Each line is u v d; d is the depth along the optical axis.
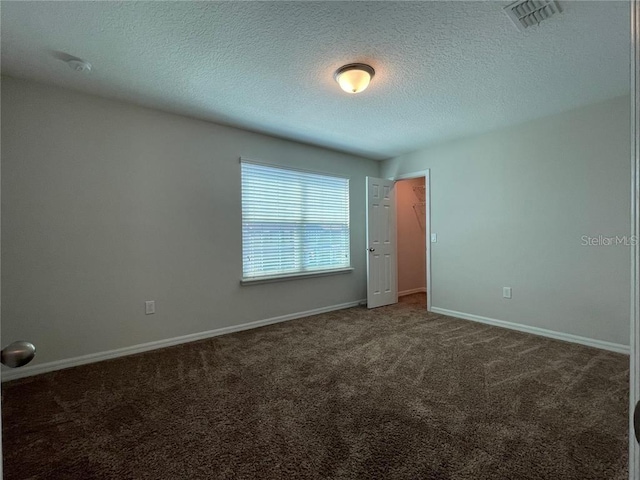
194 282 3.28
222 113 3.16
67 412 1.99
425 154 4.47
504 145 3.64
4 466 1.58
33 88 2.51
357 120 3.36
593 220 3.04
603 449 1.63
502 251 3.68
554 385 2.28
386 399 2.11
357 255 4.84
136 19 1.82
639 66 0.57
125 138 2.90
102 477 1.50
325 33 1.96
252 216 3.73
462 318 4.05
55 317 2.60
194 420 1.91
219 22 1.86
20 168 2.46
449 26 1.91
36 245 2.52
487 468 1.53
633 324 0.59
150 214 3.03
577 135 3.11
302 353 2.90
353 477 1.48
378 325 3.75
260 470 1.53
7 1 1.67
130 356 2.86
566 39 2.03
